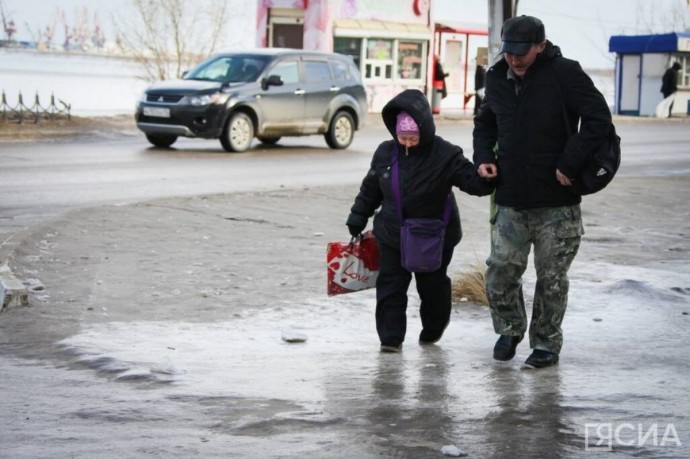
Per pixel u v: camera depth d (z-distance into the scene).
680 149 30.23
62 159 22.56
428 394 6.78
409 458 5.50
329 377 7.23
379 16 40.19
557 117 7.29
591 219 15.84
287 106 26.34
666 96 47.38
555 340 7.62
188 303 9.81
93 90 45.81
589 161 7.26
